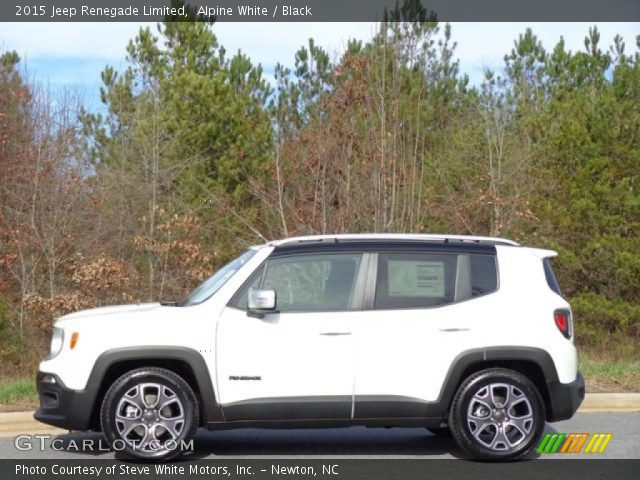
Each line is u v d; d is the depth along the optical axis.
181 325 7.82
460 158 22.69
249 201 24.00
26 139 22.59
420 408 7.88
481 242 8.34
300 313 7.91
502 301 8.09
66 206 21.11
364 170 17.70
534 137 22.56
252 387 7.79
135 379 7.75
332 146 17.80
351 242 8.21
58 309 16.94
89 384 7.71
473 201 20.25
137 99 26.17
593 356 17.67
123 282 17.55
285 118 23.66
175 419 7.78
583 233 19.44
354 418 7.86
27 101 23.41
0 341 18.31
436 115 26.73
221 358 7.79
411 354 7.90
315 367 7.83
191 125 24.55
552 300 8.16
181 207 22.38
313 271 8.08
